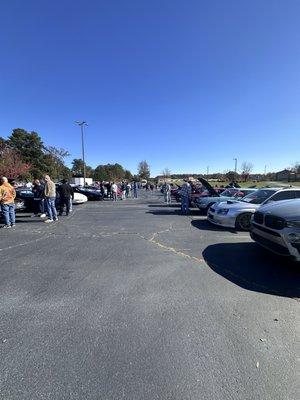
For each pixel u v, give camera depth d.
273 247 6.34
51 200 13.21
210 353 3.35
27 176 53.19
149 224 12.23
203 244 8.47
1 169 45.59
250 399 2.69
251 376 2.99
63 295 4.88
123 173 101.19
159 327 3.89
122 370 3.07
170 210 18.19
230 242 8.72
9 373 3.02
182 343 3.54
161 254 7.38
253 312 4.33
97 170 89.19
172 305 4.53
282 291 5.09
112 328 3.86
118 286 5.27
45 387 2.83
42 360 3.22
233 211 10.73
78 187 28.80
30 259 6.96
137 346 3.48
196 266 6.41
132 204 23.41
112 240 9.05
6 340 3.60
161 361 3.21
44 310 4.36
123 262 6.69
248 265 6.49
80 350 3.40
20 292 5.00
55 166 76.19
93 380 2.92
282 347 3.48
